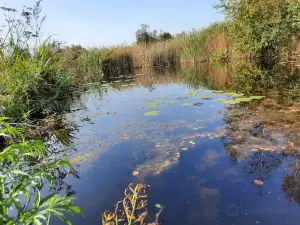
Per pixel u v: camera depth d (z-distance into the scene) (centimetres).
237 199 156
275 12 804
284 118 304
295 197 154
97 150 260
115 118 380
